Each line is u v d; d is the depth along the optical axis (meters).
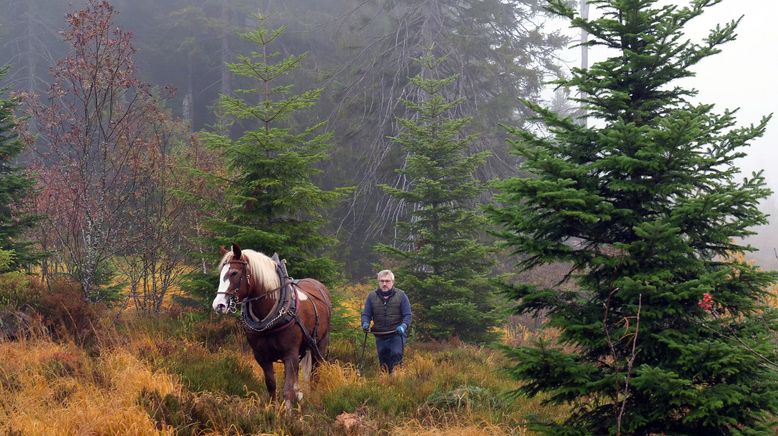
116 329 9.84
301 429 6.11
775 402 5.05
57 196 12.62
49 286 10.67
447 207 14.09
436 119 14.79
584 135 6.08
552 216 6.03
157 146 13.34
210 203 10.82
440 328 13.50
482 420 6.88
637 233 5.43
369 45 26.56
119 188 12.73
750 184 5.60
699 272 5.70
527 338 14.38
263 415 6.28
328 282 11.21
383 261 19.75
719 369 5.09
